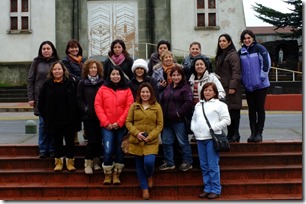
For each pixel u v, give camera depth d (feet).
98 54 73.41
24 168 29.25
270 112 56.59
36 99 28.99
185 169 27.53
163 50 29.68
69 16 73.05
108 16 73.36
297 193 27.17
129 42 73.05
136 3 73.10
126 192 26.94
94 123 27.27
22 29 74.28
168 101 26.94
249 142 30.58
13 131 39.70
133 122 25.79
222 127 25.50
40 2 73.92
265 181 27.73
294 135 34.78
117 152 26.63
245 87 30.19
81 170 28.22
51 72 27.25
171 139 27.61
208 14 72.49
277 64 107.04
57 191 27.02
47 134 28.68
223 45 30.01
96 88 27.14
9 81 74.43
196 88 28.32
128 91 26.68
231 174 28.37
